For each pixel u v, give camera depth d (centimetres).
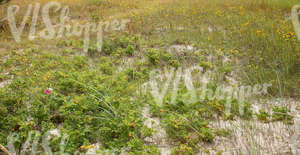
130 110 360
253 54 575
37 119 339
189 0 1204
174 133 327
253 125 345
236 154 295
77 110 357
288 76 457
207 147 310
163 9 1020
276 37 640
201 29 771
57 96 394
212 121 358
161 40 700
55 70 518
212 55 589
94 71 498
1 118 341
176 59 571
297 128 334
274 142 311
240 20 839
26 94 404
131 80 476
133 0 1254
